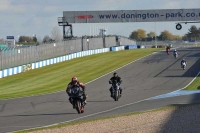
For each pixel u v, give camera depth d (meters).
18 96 103.62
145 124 52.09
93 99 92.19
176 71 171.38
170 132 46.59
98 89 120.19
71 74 171.38
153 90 114.56
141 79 149.38
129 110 70.56
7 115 67.69
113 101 87.19
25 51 186.00
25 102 88.56
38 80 153.88
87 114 66.31
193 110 65.31
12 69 169.88
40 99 94.62
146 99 90.38
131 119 56.38
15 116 66.06
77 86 67.25
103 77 157.75
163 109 66.94
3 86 137.25
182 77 151.12
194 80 140.75
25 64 184.38
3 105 83.31
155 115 60.09
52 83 144.12
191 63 198.62
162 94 102.38
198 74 159.12
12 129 52.53
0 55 162.62
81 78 156.50
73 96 66.69
